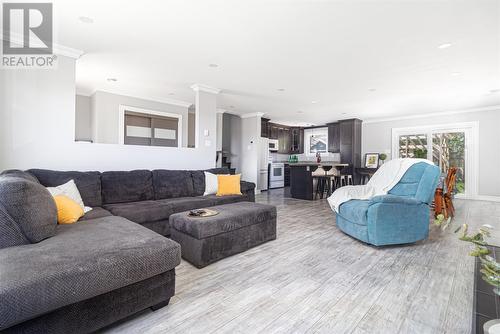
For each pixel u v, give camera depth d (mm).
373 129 7898
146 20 2410
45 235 1584
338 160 8680
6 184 1470
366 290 1871
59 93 3037
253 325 1464
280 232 3398
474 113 6199
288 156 9828
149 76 4109
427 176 2922
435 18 2287
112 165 3555
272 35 2672
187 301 1710
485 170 6066
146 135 5605
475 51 2973
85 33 2688
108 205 3008
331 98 5332
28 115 2857
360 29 2512
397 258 2496
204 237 2262
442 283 1979
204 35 2691
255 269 2229
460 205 5461
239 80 4238
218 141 6859
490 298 1546
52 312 1177
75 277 1191
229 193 4074
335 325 1468
